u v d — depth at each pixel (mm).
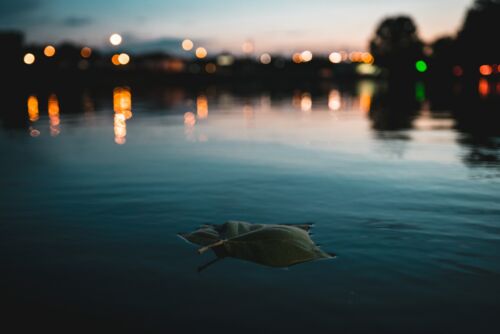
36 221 3865
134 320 2184
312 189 5012
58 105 21406
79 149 8312
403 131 10703
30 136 10250
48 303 2369
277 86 54406
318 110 18688
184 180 5559
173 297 2420
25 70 48688
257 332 2066
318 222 3787
